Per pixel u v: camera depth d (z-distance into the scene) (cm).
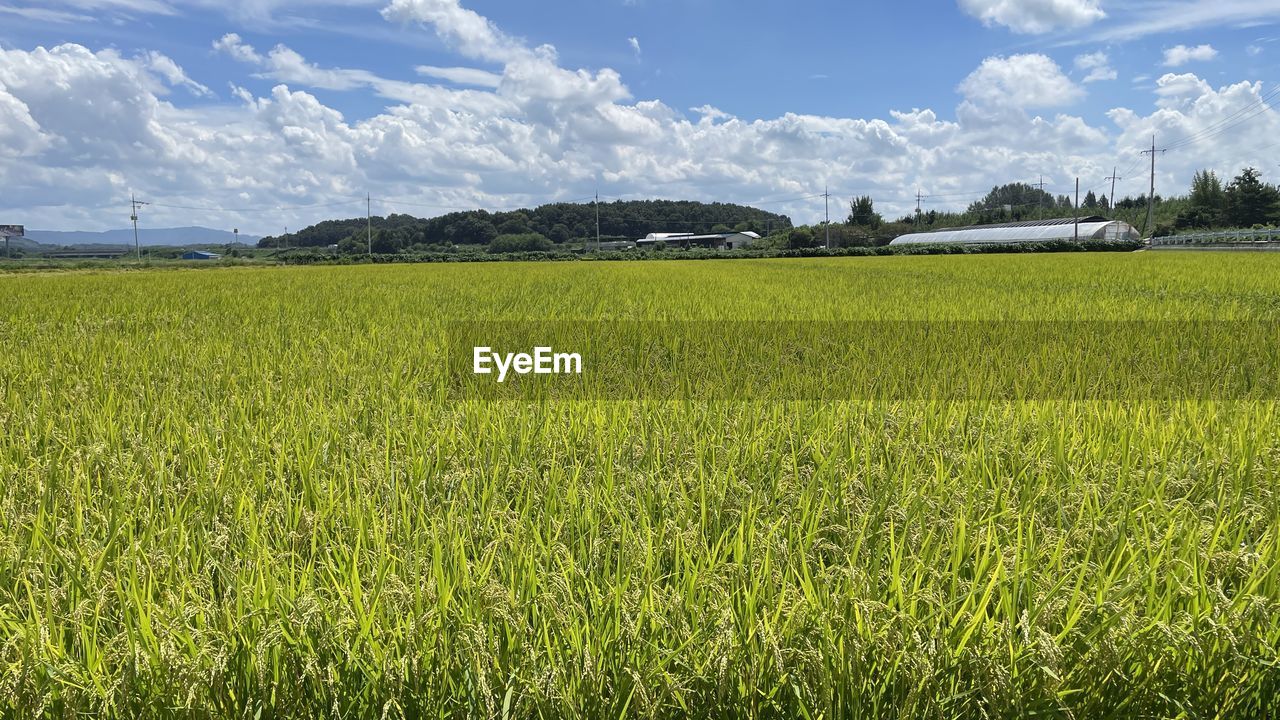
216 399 584
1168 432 445
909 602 240
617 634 228
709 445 429
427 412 515
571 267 3931
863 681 209
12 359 802
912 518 319
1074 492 353
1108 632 216
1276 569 259
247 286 2155
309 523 312
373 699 207
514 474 378
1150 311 1154
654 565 278
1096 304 1282
